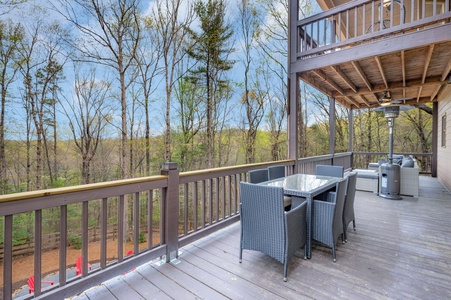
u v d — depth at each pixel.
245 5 14.84
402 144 14.57
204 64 14.58
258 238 2.27
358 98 7.64
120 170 12.35
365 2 3.97
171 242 2.45
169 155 13.56
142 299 1.82
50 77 11.06
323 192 2.98
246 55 15.43
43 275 6.99
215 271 2.22
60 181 11.28
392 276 2.11
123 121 12.00
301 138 15.56
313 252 2.60
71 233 9.01
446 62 4.46
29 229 8.08
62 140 11.52
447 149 5.97
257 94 15.54
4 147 10.19
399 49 3.61
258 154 15.56
